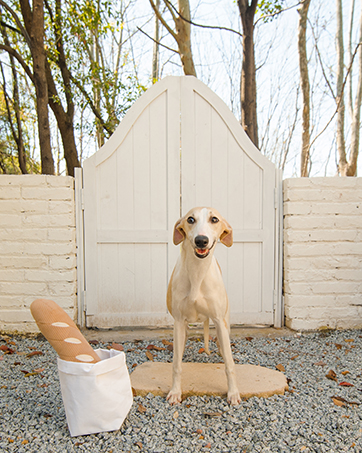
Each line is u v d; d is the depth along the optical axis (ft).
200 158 13.44
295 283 13.06
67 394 6.75
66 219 12.72
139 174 13.37
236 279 13.61
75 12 23.53
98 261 13.34
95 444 6.59
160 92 13.24
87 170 13.19
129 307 13.47
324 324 13.14
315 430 6.98
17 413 7.65
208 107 13.41
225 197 13.53
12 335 12.57
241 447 6.49
